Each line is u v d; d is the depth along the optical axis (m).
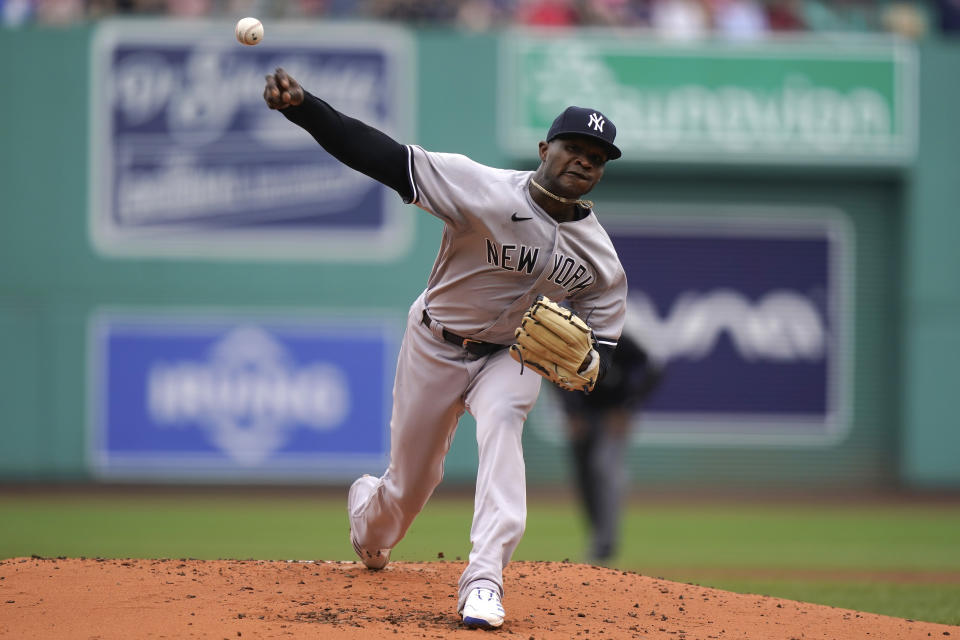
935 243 57.09
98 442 53.62
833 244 58.19
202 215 54.28
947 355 57.00
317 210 54.66
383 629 13.86
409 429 16.06
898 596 25.62
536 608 16.11
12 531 37.62
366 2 57.75
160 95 54.22
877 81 56.66
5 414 53.47
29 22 55.59
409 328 16.06
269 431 54.06
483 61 55.59
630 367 29.78
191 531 38.31
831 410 57.84
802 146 56.56
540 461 55.84
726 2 60.69
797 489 57.41
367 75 55.06
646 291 57.53
